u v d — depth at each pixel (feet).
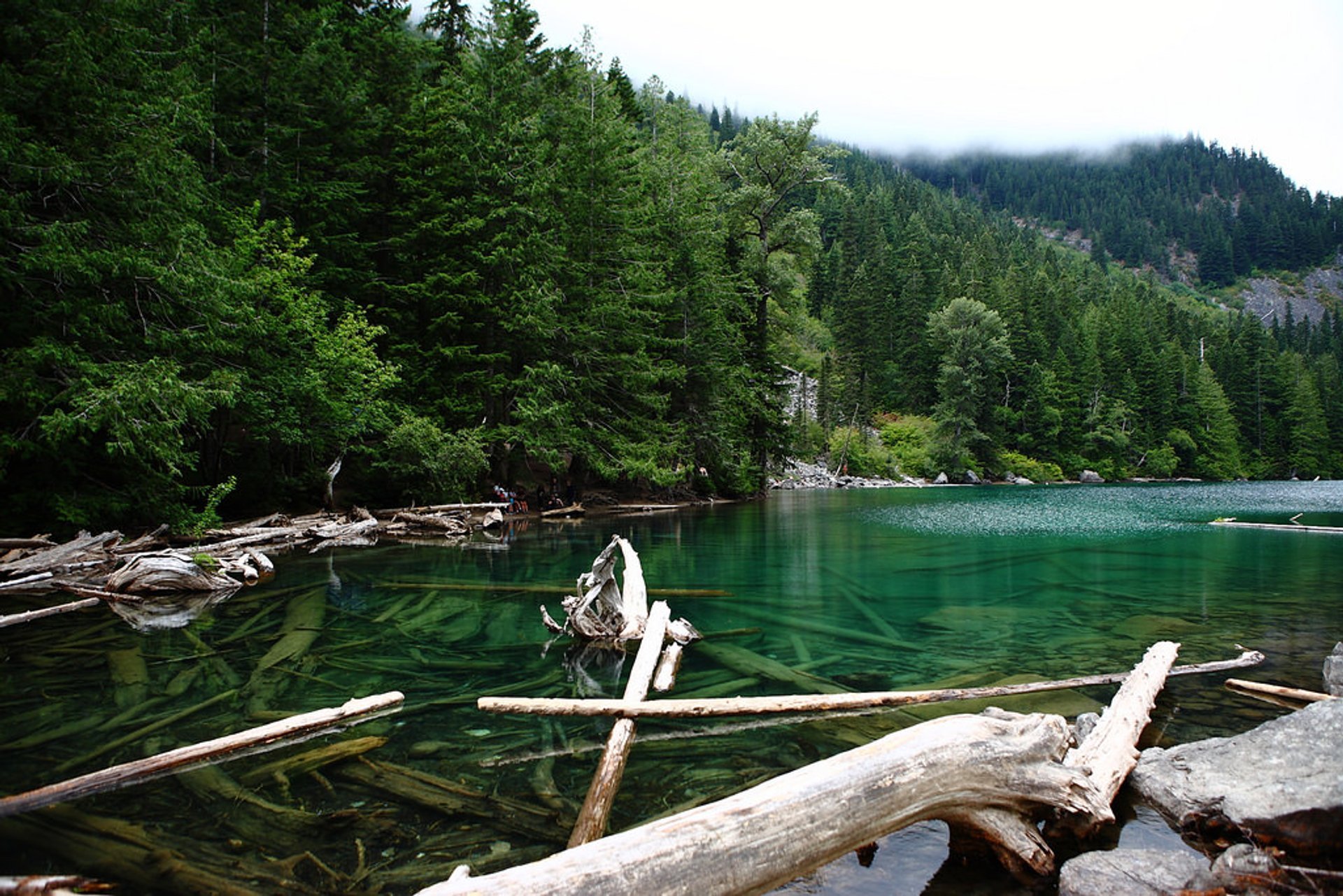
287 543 49.14
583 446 83.05
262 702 17.87
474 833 11.32
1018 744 11.22
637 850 7.88
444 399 74.54
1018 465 223.30
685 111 130.41
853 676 20.54
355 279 75.61
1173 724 15.84
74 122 40.24
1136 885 9.21
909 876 10.03
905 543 55.21
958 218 477.77
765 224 122.21
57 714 16.90
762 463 121.29
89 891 9.47
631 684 18.30
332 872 10.14
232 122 65.41
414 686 19.40
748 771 13.64
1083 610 30.01
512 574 38.37
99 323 39.93
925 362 248.52
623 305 88.07
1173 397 259.60
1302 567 42.39
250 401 50.29
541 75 95.81
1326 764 10.96
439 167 77.61
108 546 37.76
